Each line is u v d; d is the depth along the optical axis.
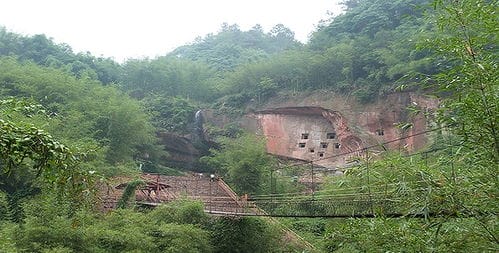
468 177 3.79
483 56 3.84
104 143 26.80
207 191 25.73
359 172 4.99
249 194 25.00
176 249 14.76
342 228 5.07
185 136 41.28
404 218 4.29
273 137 38.94
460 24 3.87
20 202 15.53
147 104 43.62
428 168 4.13
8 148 3.16
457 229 3.85
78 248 12.84
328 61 38.75
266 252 18.16
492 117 3.61
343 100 36.41
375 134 33.56
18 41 45.53
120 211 16.42
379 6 42.72
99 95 30.30
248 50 66.12
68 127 22.42
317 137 37.94
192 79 48.69
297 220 21.72
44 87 26.94
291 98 39.56
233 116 41.56
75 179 3.52
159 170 36.44
